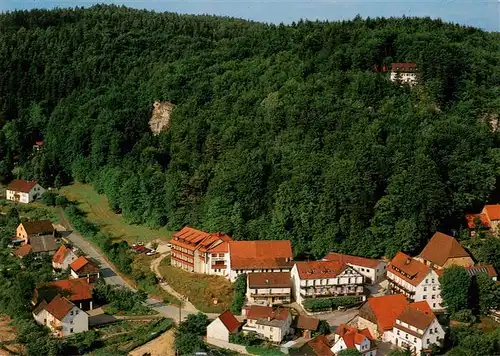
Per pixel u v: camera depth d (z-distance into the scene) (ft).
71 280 536.42
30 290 524.93
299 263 531.50
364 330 453.17
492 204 619.26
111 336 478.18
